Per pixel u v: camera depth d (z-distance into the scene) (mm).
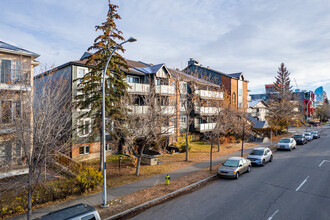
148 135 15828
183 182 14883
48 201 11461
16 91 11227
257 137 37906
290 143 28547
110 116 16938
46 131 9492
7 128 10094
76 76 20719
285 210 10688
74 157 20734
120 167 18938
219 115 21172
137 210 10914
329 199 11992
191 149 27109
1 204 10039
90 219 7879
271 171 18125
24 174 12359
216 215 10227
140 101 24812
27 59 15016
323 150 28172
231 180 15758
